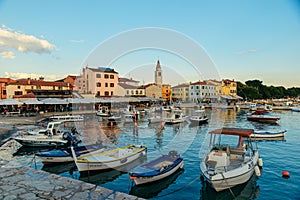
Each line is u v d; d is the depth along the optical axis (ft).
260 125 108.06
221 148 38.68
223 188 31.35
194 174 38.55
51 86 179.83
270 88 403.75
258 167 38.78
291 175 38.78
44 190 24.00
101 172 38.37
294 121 123.44
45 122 99.50
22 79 183.52
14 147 56.65
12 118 112.78
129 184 34.50
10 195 22.77
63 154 44.29
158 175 33.58
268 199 30.83
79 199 22.04
